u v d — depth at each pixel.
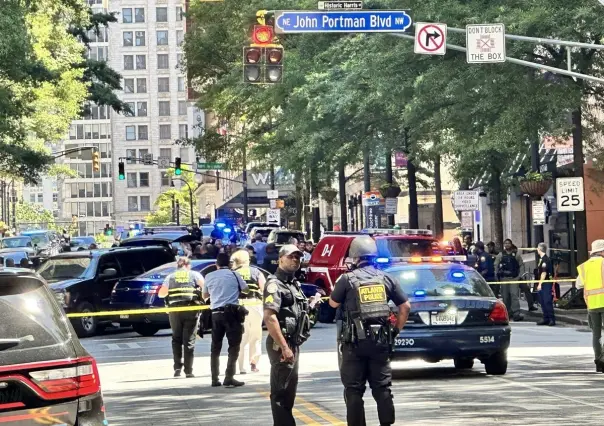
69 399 7.59
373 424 12.87
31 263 39.66
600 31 28.62
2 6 35.56
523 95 30.36
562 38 29.20
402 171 63.44
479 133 33.00
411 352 16.58
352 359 11.06
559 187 31.86
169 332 32.12
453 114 31.89
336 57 38.66
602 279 17.52
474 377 17.36
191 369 19.52
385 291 11.17
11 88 41.59
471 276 17.48
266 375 19.44
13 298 7.65
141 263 31.94
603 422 12.36
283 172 50.12
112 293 30.19
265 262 39.25
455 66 31.02
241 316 17.59
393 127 40.03
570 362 19.25
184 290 19.48
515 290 32.62
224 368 21.05
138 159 94.06
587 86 32.28
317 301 11.67
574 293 33.44
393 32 26.70
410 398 14.83
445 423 12.45
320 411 13.93
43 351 7.53
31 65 39.91
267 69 27.77
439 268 17.45
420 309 16.67
